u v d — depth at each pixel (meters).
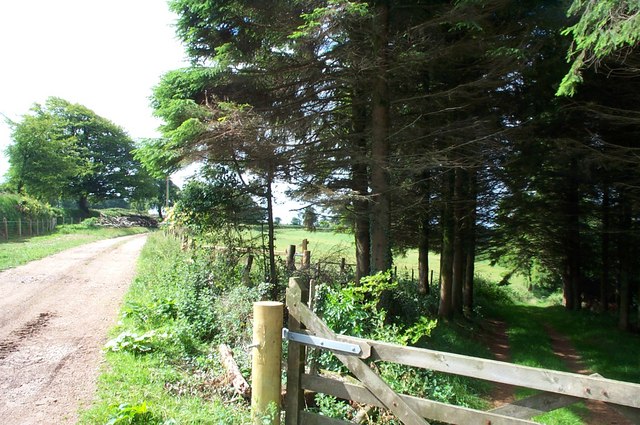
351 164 10.48
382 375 5.29
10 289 10.86
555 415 7.05
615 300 21.61
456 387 7.18
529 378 2.59
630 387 2.34
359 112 11.04
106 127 57.34
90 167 52.84
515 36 9.07
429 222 16.20
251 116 9.23
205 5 8.91
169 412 4.54
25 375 5.47
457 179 12.85
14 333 7.24
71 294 10.61
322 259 11.95
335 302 5.75
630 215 13.15
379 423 4.57
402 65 8.88
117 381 5.27
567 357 11.65
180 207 11.80
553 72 8.95
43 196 38.19
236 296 7.36
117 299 10.22
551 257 20.72
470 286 17.34
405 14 8.91
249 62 9.39
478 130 9.76
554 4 8.24
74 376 5.47
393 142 10.12
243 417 4.36
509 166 12.10
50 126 37.56
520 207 15.20
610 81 8.60
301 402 3.50
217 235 11.71
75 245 23.77
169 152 9.52
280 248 14.62
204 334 7.24
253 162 10.71
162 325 7.71
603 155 9.18
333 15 7.37
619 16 4.62
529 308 23.84
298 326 3.46
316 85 10.21
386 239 9.85
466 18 7.76
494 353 11.59
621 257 15.42
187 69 9.77
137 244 27.22
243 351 6.00
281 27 9.02
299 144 10.16
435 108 10.57
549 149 10.48
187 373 5.77
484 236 17.08
